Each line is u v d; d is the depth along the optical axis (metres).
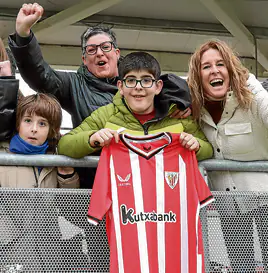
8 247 2.38
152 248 2.38
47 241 2.42
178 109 2.75
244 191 2.64
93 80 3.07
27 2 6.58
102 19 6.97
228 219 2.60
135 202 2.44
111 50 3.19
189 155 2.57
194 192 2.49
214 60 2.80
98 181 2.43
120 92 2.76
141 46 7.66
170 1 6.73
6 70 2.72
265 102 2.67
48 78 2.93
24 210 2.43
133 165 2.50
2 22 6.67
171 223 2.45
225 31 7.35
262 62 7.62
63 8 6.74
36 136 2.58
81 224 2.47
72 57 7.50
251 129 2.73
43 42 7.40
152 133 2.67
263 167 2.74
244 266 2.56
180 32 7.25
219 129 2.77
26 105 2.61
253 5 6.84
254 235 2.61
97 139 2.47
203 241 2.53
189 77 2.89
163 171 2.52
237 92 2.72
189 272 2.39
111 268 2.31
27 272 2.37
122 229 2.39
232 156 2.76
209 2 6.41
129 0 6.68
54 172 2.63
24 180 2.55
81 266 2.43
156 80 2.71
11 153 2.57
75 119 3.02
